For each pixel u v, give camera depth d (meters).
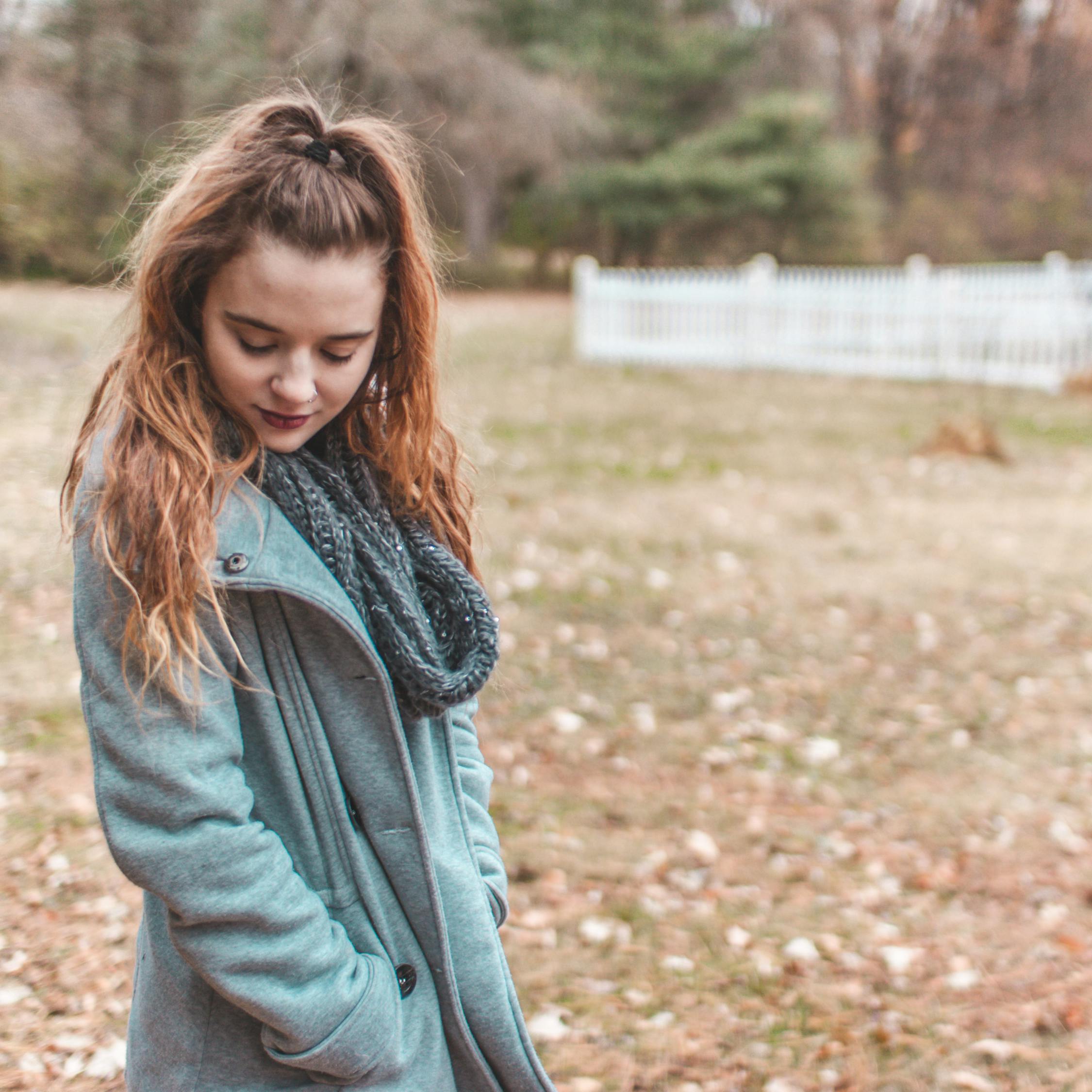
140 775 1.03
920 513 7.37
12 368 7.75
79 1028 2.33
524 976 2.67
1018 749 4.07
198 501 1.05
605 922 2.92
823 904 3.05
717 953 2.79
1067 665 4.83
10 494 5.50
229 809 1.06
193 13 11.42
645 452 9.16
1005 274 13.18
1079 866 3.25
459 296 25.69
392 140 1.23
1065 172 36.06
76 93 10.02
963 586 5.86
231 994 1.06
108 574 1.05
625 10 29.31
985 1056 2.39
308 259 1.03
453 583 1.25
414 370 1.26
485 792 1.39
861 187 30.17
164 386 1.08
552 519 6.92
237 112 1.25
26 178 8.80
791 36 33.50
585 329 15.70
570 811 3.53
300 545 1.11
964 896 3.09
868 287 13.99
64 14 9.95
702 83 29.50
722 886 3.13
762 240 29.73
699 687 4.55
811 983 2.67
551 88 23.97
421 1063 1.19
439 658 1.18
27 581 4.86
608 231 30.64
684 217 29.03
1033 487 8.12
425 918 1.19
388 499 1.30
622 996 2.60
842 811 3.60
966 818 3.55
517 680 4.51
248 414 1.11
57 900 2.78
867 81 38.12
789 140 28.70
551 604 5.42
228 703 1.09
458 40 19.16
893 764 3.95
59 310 9.02
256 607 1.12
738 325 14.86
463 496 1.46
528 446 9.19
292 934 1.08
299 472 1.15
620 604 5.47
